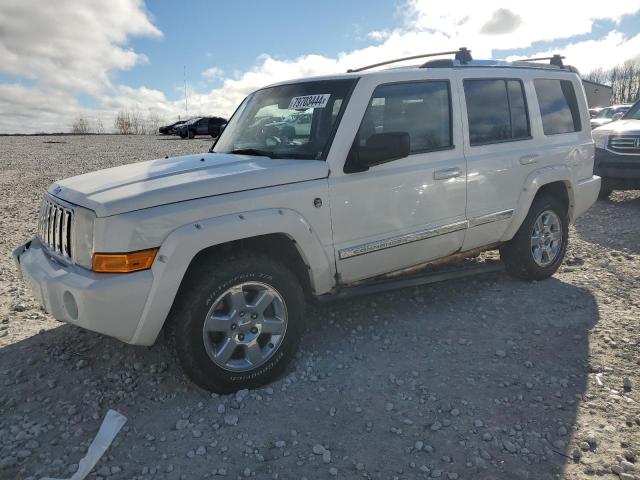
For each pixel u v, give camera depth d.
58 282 3.01
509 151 4.60
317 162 3.54
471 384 3.35
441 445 2.77
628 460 2.63
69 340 4.01
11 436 2.89
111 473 2.59
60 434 2.91
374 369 3.55
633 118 9.19
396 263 4.02
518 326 4.16
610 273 5.28
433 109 4.15
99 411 3.11
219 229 3.06
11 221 8.44
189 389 3.34
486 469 2.59
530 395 3.21
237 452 2.74
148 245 2.92
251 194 3.23
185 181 3.15
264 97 4.39
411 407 3.11
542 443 2.77
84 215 3.00
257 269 3.23
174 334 3.10
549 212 5.05
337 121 3.65
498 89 4.62
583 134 5.39
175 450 2.76
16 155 20.91
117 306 2.87
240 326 3.25
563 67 5.43
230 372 3.22
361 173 3.68
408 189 3.90
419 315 4.41
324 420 3.00
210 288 3.09
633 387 3.27
